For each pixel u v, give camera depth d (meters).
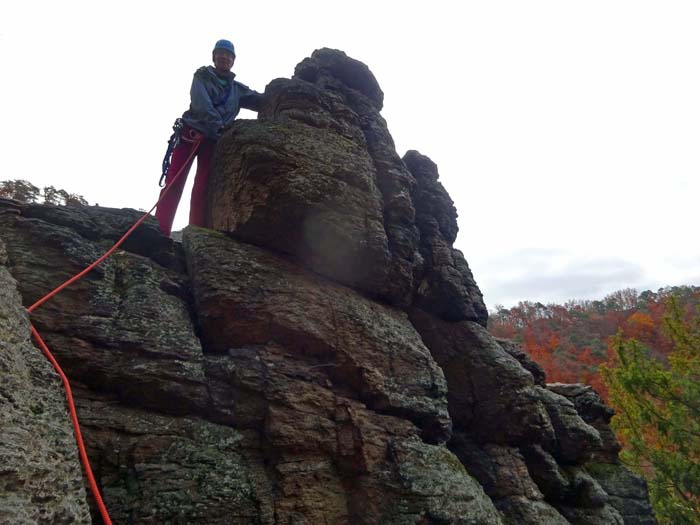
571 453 12.01
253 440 7.04
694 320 24.03
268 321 7.79
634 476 13.58
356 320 8.56
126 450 6.15
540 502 10.01
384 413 8.20
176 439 6.50
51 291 6.74
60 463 4.27
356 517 7.16
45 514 3.86
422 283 11.25
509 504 9.66
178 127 10.51
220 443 6.75
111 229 8.23
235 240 8.73
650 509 12.94
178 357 6.99
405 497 7.21
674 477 20.09
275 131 9.12
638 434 23.14
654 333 67.19
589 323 90.31
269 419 7.08
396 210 10.14
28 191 11.40
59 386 4.88
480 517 7.54
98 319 6.82
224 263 8.05
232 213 8.84
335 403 7.72
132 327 6.95
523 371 10.97
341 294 8.87
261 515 6.40
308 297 8.33
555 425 12.34
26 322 5.09
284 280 8.35
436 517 7.11
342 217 8.72
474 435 10.68
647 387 21.47
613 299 122.31
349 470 7.46
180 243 9.06
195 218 10.19
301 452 7.17
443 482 7.56
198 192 10.34
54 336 6.45
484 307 12.13
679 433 20.45
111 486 5.91
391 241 9.79
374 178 9.92
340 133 10.09
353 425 7.62
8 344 4.56
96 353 6.55
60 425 4.57
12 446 3.87
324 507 6.96
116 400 6.56
